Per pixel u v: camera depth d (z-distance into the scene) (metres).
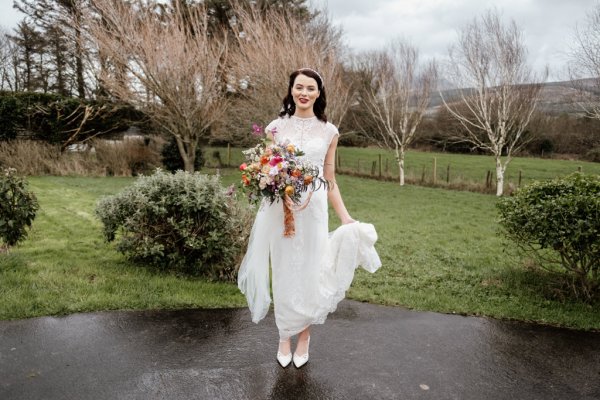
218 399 2.55
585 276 4.57
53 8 22.38
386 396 2.67
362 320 3.88
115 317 3.60
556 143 26.73
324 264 2.87
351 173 20.64
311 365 3.00
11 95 15.15
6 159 14.52
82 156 16.36
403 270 5.70
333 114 16.25
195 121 15.39
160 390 2.61
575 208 4.23
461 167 23.08
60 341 3.13
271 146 2.73
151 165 17.42
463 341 3.51
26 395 2.48
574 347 3.48
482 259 6.40
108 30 13.69
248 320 3.72
